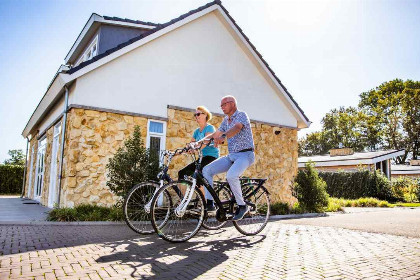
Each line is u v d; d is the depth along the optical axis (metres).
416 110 42.50
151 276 2.49
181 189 4.23
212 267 2.80
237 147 4.28
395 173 31.84
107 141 7.73
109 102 7.90
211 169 4.29
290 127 12.11
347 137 48.62
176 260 3.05
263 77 11.59
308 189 9.34
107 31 10.55
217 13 10.38
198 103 9.59
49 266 2.71
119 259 3.04
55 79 7.73
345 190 18.58
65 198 7.11
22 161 42.47
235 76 10.74
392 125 43.97
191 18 9.53
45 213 7.25
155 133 8.56
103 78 7.89
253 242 4.08
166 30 8.93
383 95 46.59
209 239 4.29
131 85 8.32
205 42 10.10
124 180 6.31
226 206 4.43
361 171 18.14
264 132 11.22
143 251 3.44
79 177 7.23
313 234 4.77
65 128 7.88
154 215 3.95
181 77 9.34
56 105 9.75
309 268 2.78
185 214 4.26
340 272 2.65
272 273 2.62
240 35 10.68
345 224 6.03
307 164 9.70
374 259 3.13
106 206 7.45
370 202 13.76
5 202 11.79
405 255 3.32
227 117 4.58
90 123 7.57
